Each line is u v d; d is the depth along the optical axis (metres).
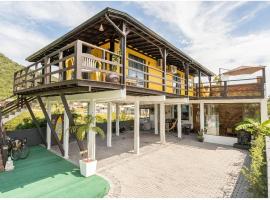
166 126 20.61
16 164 9.00
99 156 10.51
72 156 10.44
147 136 17.53
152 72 14.49
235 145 12.85
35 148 12.25
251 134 12.38
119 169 8.40
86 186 6.62
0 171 7.97
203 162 9.48
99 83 6.81
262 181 5.45
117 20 8.05
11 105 12.06
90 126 8.05
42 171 8.07
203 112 15.41
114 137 17.06
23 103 12.16
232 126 14.34
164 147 12.86
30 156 10.38
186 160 9.82
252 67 13.80
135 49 12.69
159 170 8.30
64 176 7.52
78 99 9.78
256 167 6.07
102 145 13.47
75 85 6.71
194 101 15.88
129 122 23.33
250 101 13.33
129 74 12.07
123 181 7.10
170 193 6.17
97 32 9.57
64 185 6.70
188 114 21.52
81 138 7.80
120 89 7.78
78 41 6.27
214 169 8.45
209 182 7.05
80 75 6.18
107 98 8.23
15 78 12.09
